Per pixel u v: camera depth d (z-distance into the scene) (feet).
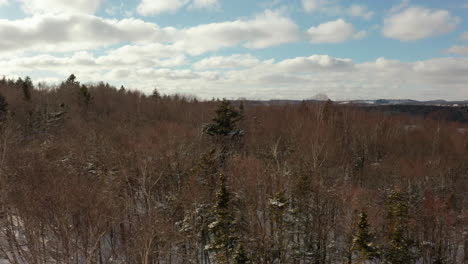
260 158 137.39
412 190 145.59
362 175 161.99
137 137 128.57
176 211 95.35
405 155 181.16
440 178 158.81
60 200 68.39
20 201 71.00
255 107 225.56
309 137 144.66
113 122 162.81
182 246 91.76
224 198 81.25
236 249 77.56
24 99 211.20
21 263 82.74
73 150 111.24
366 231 85.81
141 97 258.37
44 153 108.27
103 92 253.44
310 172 115.96
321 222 104.73
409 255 100.63
